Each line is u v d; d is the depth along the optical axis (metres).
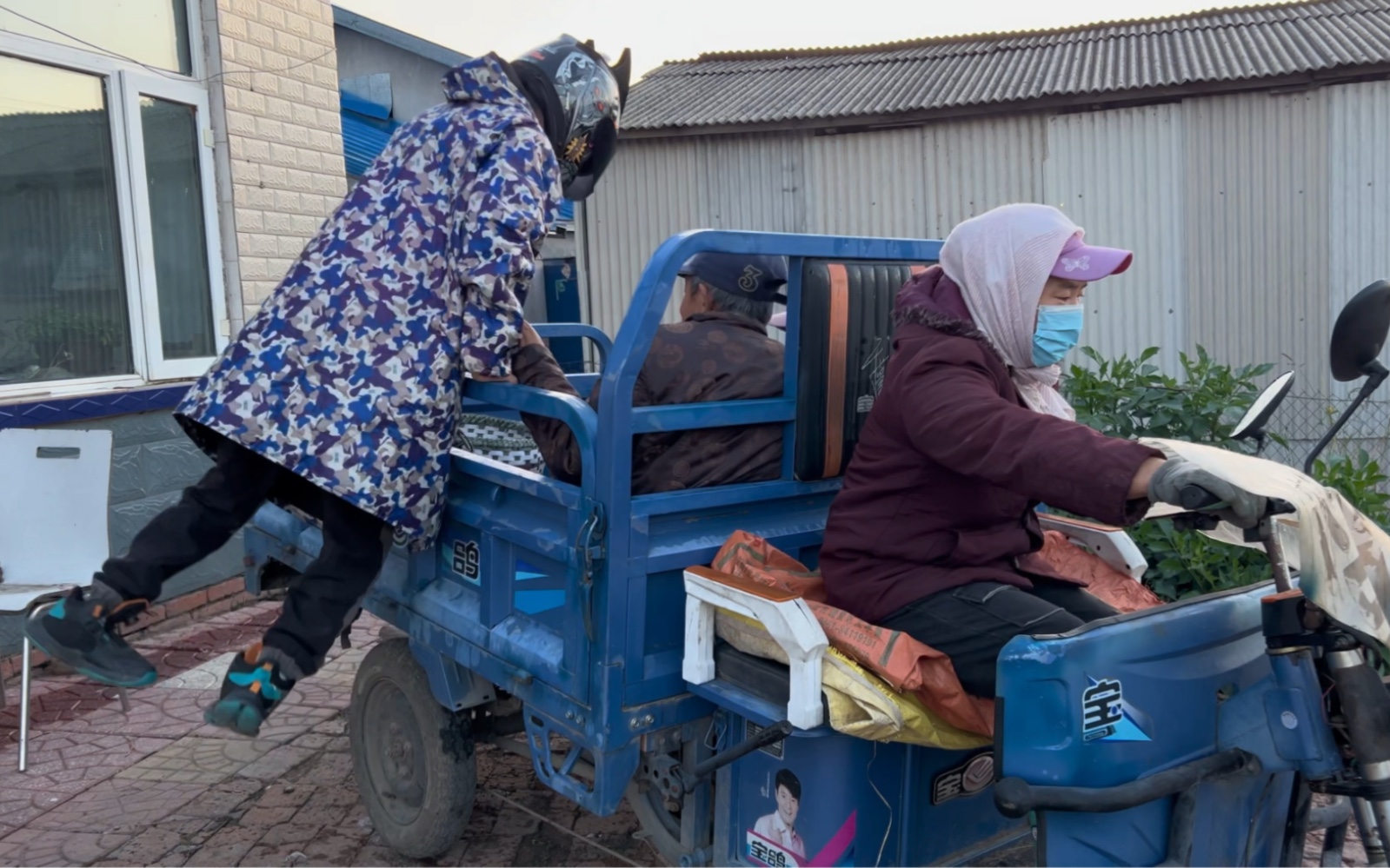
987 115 7.71
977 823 2.48
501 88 2.68
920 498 2.22
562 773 2.44
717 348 2.65
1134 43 8.96
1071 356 7.77
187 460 5.41
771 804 2.31
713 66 10.73
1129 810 1.95
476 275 2.45
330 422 2.50
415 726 3.06
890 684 2.02
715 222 8.50
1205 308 7.43
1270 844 2.18
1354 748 1.89
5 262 4.70
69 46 4.85
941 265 2.30
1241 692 2.06
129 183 5.12
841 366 2.62
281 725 4.20
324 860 3.20
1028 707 1.87
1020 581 2.25
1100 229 7.61
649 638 2.35
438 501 2.67
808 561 2.70
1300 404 7.16
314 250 2.63
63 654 2.47
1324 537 1.76
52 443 3.98
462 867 3.15
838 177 8.17
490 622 2.64
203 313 5.60
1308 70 6.89
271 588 3.67
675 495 2.37
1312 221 7.12
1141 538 3.94
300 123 6.06
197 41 5.46
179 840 3.32
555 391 2.54
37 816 3.48
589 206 8.77
